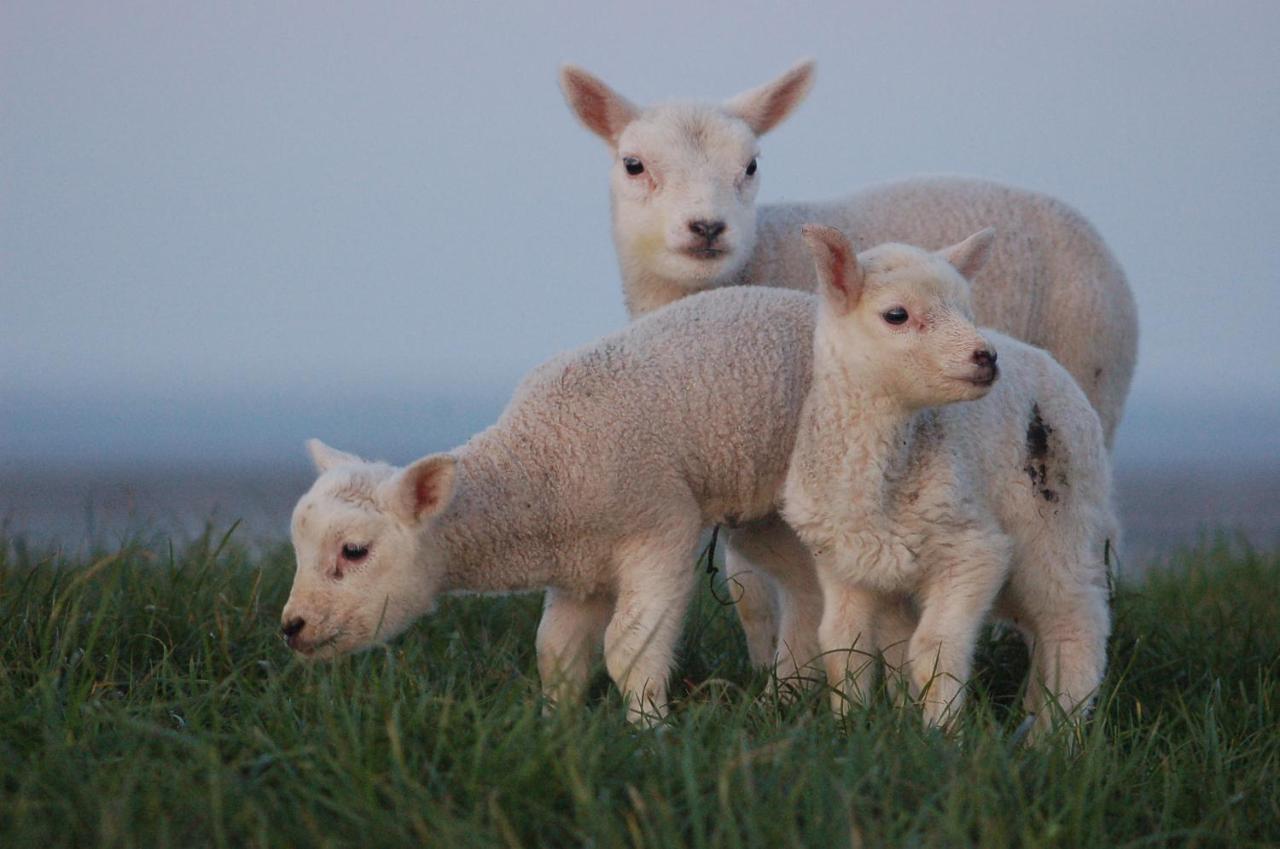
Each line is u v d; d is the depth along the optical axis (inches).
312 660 397.7
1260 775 339.6
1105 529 434.9
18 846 269.1
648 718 369.4
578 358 443.8
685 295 551.5
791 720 374.6
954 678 389.4
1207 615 535.8
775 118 573.9
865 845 274.1
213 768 292.4
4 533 558.6
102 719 334.0
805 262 548.7
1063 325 557.9
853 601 415.5
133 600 450.0
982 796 293.4
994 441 413.1
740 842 273.1
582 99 571.2
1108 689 418.0
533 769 297.4
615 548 431.2
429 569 418.0
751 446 438.9
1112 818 318.0
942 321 390.3
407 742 315.9
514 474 425.4
